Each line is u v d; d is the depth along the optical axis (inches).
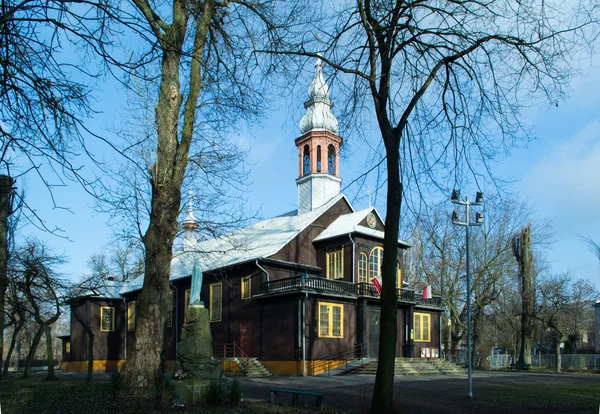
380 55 518.6
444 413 577.3
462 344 2273.6
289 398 684.7
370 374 1175.0
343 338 1286.9
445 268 1852.9
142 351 635.5
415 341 1465.3
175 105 696.4
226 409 531.8
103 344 1828.2
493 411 601.6
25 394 674.8
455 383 970.1
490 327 2407.7
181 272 1637.6
